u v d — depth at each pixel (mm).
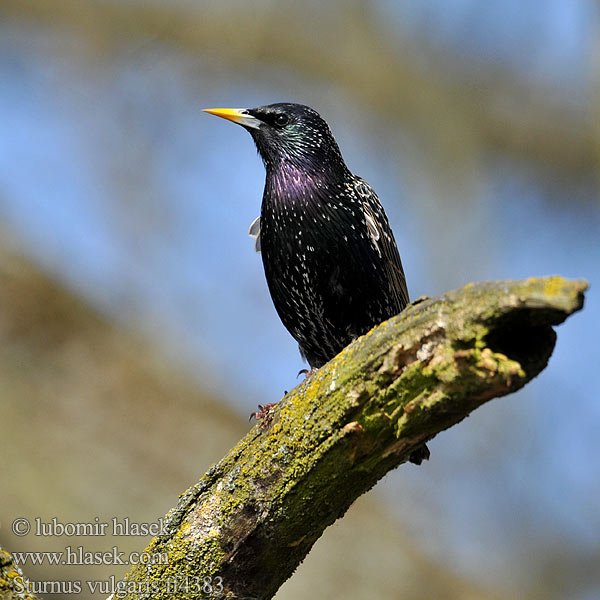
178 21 18453
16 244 14766
